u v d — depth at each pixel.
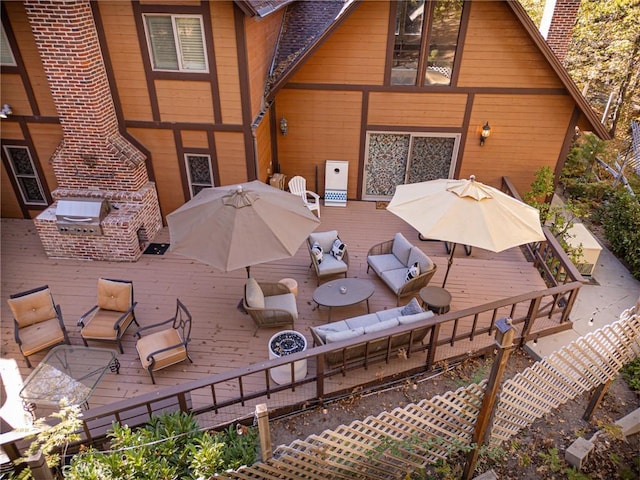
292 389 6.75
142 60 9.23
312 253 8.93
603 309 9.05
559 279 9.29
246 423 6.41
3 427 6.30
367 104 11.52
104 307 7.75
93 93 8.97
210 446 5.05
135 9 8.66
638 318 6.24
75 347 7.37
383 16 10.38
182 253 6.92
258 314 7.60
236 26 8.71
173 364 7.10
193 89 9.49
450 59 10.80
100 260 9.94
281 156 12.48
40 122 10.05
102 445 6.13
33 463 4.29
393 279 8.65
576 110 11.13
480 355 7.59
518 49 10.52
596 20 20.12
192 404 6.52
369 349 6.88
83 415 5.36
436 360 7.23
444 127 11.71
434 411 5.39
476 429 5.55
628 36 18.95
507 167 12.16
